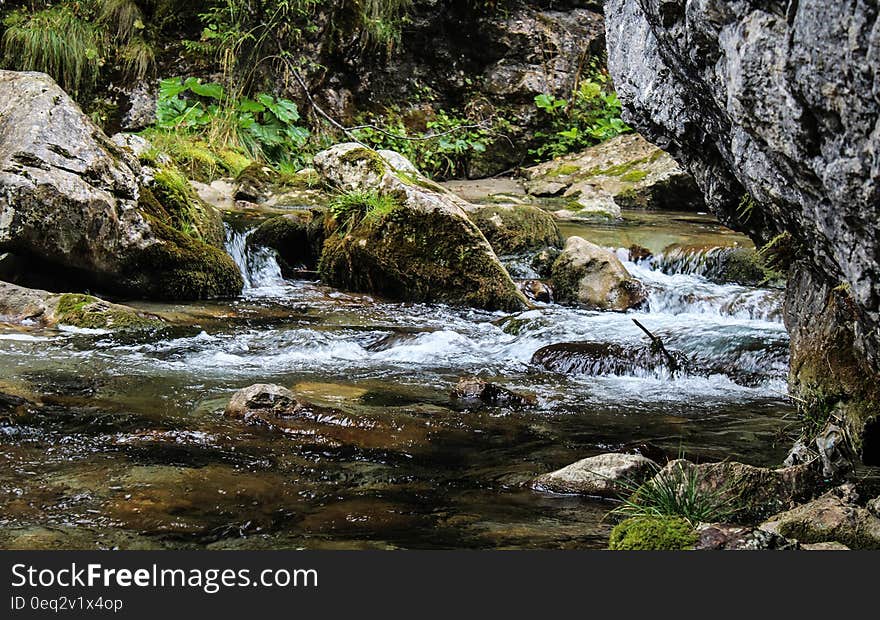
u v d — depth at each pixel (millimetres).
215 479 3350
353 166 8695
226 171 11789
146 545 2764
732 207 4180
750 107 2602
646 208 13172
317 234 9078
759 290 8117
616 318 7336
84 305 6141
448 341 6383
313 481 3391
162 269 7336
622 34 4188
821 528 2850
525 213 9422
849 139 2307
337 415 4219
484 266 7941
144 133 11953
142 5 13211
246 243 8656
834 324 3830
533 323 6914
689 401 5066
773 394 5285
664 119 3920
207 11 13297
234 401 4230
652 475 3416
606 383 5500
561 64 15953
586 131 15477
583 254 8266
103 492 3166
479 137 15258
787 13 2354
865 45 2113
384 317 7285
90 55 12359
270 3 13141
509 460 3779
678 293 7902
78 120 7184
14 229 6625
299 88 13914
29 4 12562
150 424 4008
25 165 6742
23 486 3193
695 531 2740
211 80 13203
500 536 2896
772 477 3279
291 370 5363
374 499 3227
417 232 8102
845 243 2568
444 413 4520
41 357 5219
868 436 3555
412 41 15328
